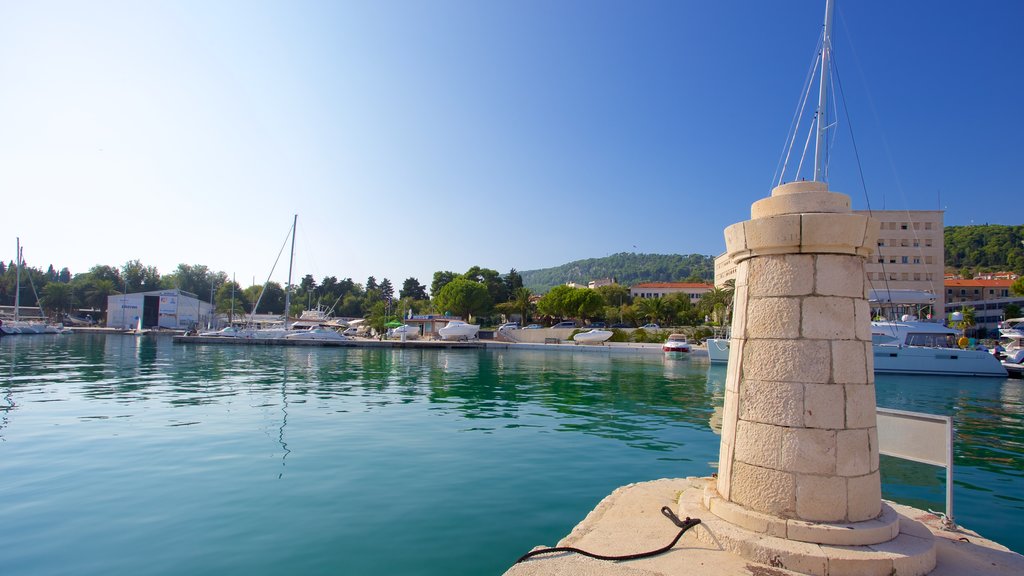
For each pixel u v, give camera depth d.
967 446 12.84
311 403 17.84
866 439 4.79
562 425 14.39
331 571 5.80
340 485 8.79
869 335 5.01
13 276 97.88
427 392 21.50
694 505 5.62
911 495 8.59
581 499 8.21
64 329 76.25
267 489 8.52
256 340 55.59
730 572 4.27
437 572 5.80
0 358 34.97
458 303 88.38
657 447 11.74
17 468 9.55
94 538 6.61
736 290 5.60
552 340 64.19
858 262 4.99
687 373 32.06
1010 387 27.94
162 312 90.12
